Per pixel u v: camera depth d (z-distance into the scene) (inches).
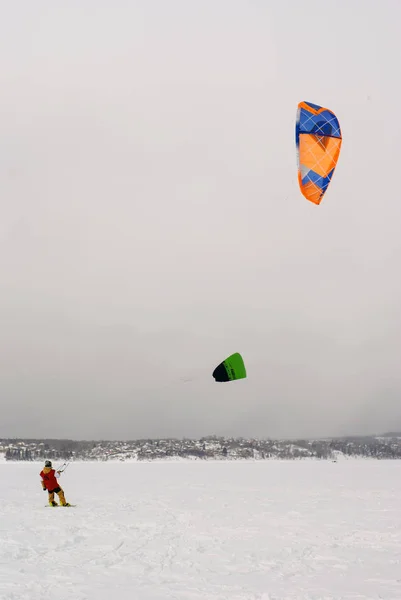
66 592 306.8
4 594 300.7
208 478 1449.3
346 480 1294.3
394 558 396.5
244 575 347.9
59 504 755.4
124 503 767.7
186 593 305.3
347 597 296.0
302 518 601.3
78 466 2689.5
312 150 497.4
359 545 446.0
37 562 384.2
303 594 302.5
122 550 427.2
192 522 573.9
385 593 303.9
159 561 388.5
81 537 484.4
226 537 483.5
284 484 1155.9
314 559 394.6
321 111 497.0
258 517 610.2
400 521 576.1
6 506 725.3
